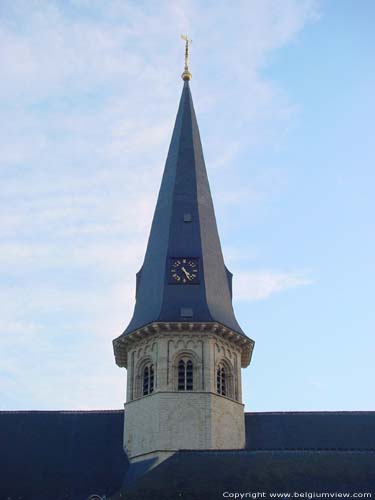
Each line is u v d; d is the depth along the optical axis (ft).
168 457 154.10
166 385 166.30
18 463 167.43
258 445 169.78
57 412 182.29
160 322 169.17
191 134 203.82
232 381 173.17
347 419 177.99
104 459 168.04
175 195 192.34
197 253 181.98
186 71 215.72
